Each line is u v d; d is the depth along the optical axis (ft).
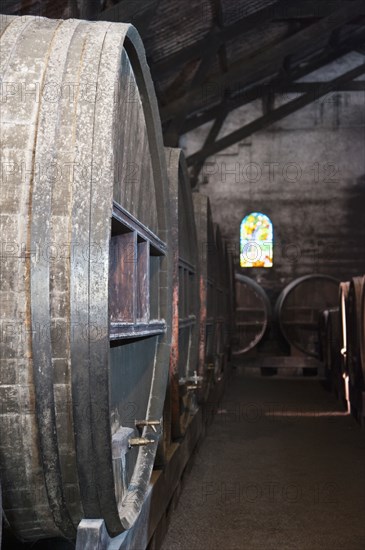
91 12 22.79
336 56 52.75
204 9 32.55
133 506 7.68
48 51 6.31
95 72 6.20
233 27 36.09
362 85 53.78
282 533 12.54
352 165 54.03
